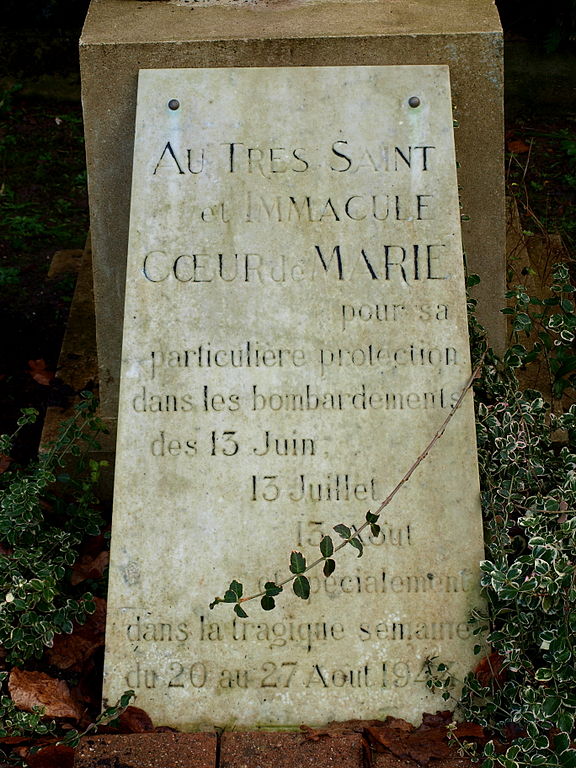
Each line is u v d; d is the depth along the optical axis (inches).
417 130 89.9
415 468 87.8
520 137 142.8
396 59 95.0
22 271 127.0
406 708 86.5
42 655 90.4
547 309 108.9
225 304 88.7
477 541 87.7
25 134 148.2
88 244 121.3
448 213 89.4
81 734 83.8
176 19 97.9
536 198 132.5
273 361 88.5
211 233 89.0
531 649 86.9
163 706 86.5
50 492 100.1
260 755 83.0
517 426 91.6
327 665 86.9
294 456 88.1
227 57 94.9
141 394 88.3
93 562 95.7
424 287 89.0
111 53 94.7
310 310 88.7
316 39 94.4
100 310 99.7
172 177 89.4
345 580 87.3
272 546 87.6
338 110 90.0
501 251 99.2
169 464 88.0
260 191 89.4
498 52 95.0
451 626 87.2
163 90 90.0
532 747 81.4
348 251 89.0
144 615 87.0
